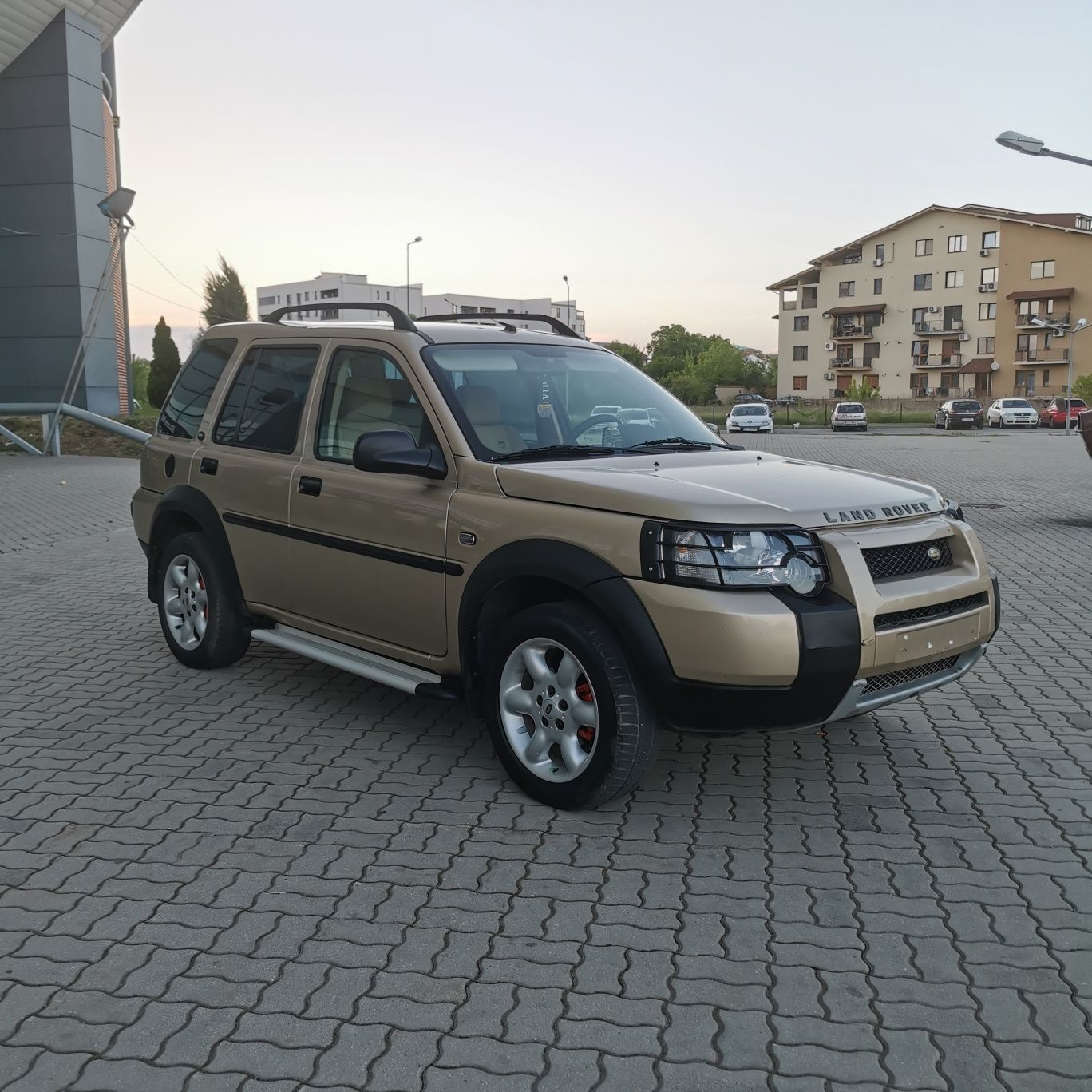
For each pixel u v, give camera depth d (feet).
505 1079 8.01
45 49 81.61
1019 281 253.03
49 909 10.57
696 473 13.26
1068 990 9.27
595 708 12.27
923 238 267.59
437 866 11.57
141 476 20.10
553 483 12.78
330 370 16.20
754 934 10.18
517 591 13.17
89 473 59.31
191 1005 8.95
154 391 131.95
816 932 10.24
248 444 17.48
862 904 10.81
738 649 11.22
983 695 18.25
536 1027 8.67
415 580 14.16
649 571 11.62
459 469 13.76
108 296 86.38
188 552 18.56
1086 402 196.13
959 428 176.76
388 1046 8.39
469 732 16.06
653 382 17.42
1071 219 267.59
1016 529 39.24
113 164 112.88
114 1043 8.42
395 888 11.05
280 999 9.04
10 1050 8.32
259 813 12.98
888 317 276.21
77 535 37.96
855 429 172.04
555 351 16.35
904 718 16.98
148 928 10.22
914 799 13.61
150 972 9.44
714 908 10.68
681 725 11.77
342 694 17.98
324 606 15.93
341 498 15.21
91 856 11.80
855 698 11.89
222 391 18.44
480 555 13.21
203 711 17.02
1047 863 11.78
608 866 11.60
